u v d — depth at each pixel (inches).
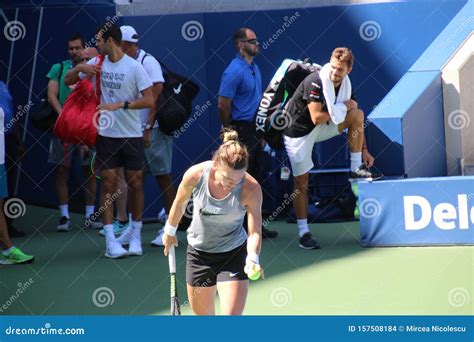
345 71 1072.8
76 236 1241.4
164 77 1163.9
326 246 1110.4
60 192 1275.8
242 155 616.4
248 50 1165.1
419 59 1349.7
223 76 1156.5
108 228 1089.4
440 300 840.9
